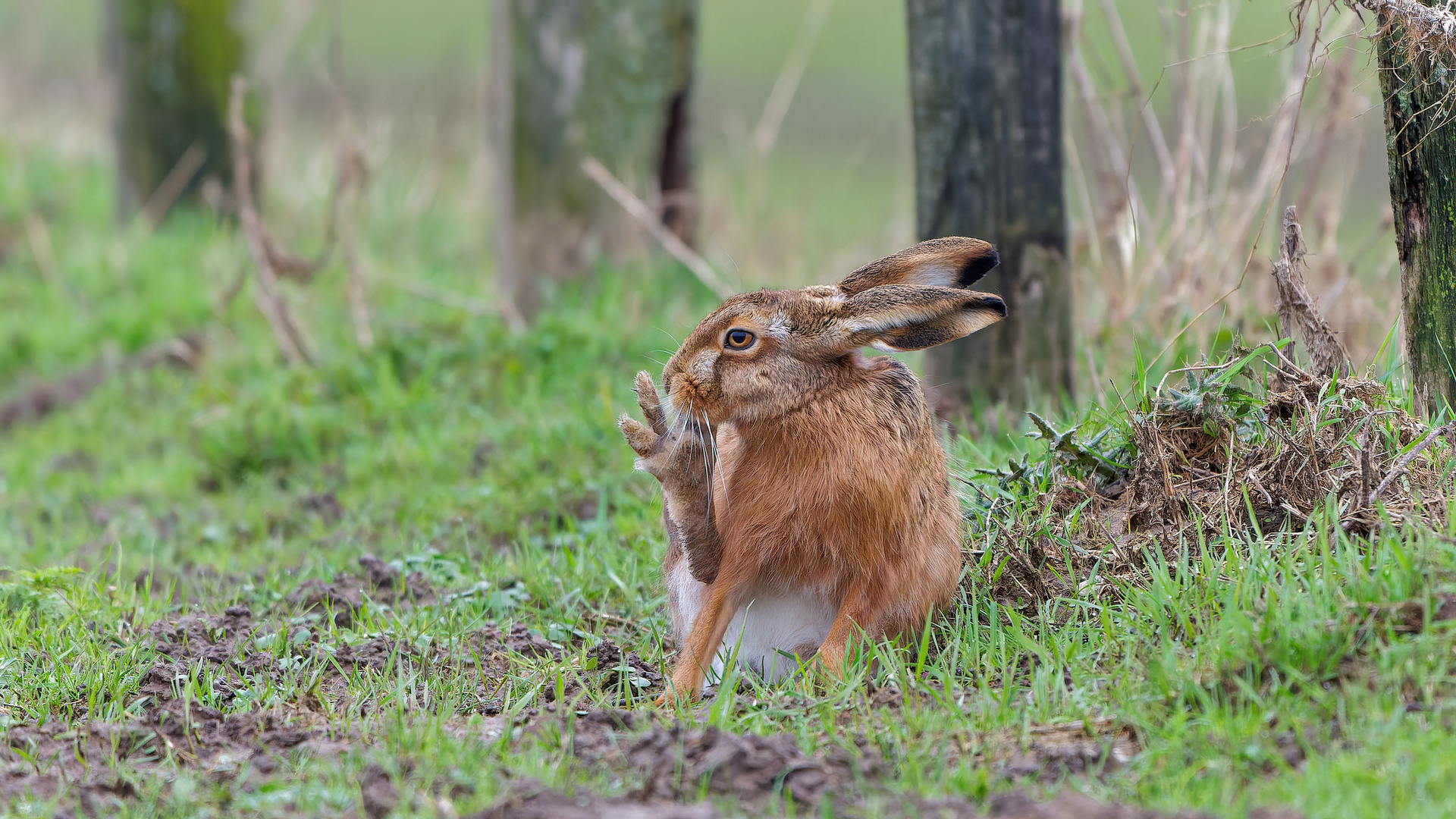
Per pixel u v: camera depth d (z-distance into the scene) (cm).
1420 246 809
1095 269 1266
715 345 748
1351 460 787
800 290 774
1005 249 1099
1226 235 1220
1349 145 1326
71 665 795
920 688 702
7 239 2105
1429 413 821
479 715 725
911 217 1734
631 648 861
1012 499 872
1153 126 1248
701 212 1725
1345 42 1186
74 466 1449
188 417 1512
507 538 1120
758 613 790
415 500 1202
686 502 750
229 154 2095
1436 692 597
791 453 747
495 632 856
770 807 571
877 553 746
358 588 966
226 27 2064
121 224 2122
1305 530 728
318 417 1417
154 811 608
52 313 1848
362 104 2695
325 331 1648
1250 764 575
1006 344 1113
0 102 2608
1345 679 620
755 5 3444
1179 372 960
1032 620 784
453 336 1552
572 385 1389
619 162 1625
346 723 710
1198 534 764
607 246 1639
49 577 934
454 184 2205
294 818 586
